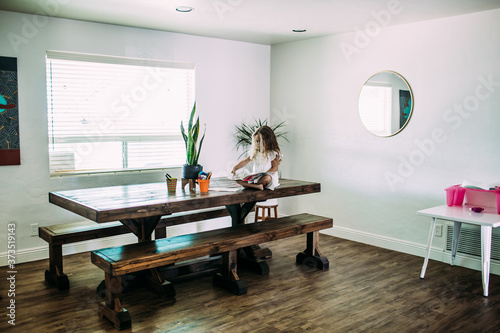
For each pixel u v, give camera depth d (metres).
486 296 3.36
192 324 2.86
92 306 3.14
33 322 2.87
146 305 3.16
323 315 3.01
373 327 2.83
